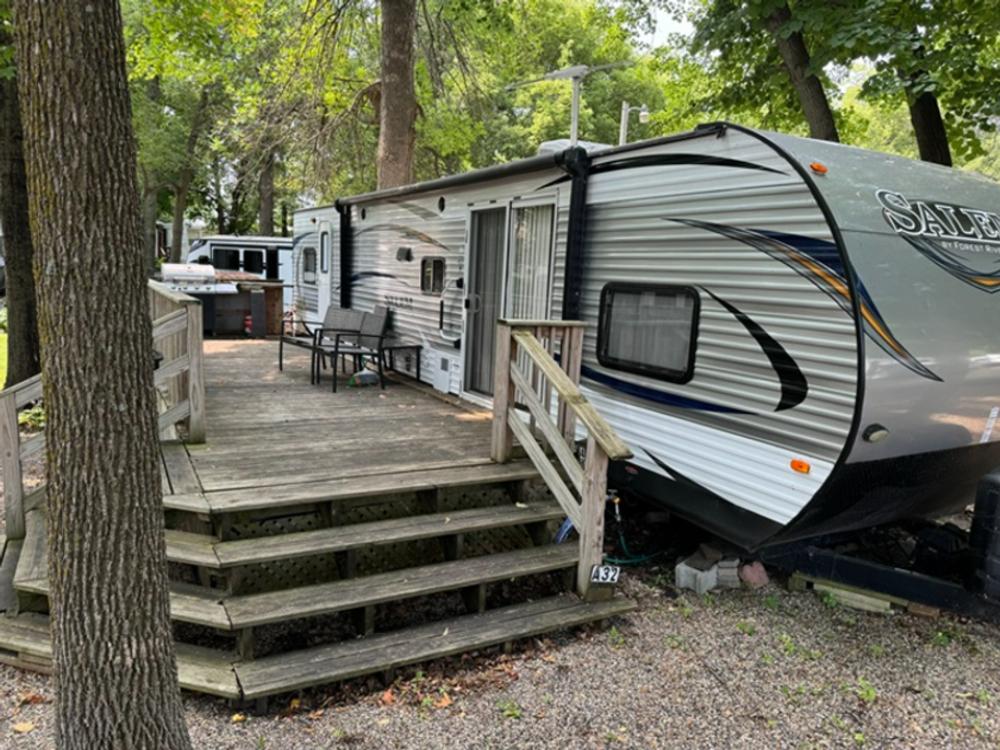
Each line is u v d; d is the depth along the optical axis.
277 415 5.45
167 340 5.06
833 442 3.08
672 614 3.68
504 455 4.31
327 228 9.30
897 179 3.40
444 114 13.79
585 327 4.53
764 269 3.35
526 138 20.56
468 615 3.39
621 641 3.38
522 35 13.43
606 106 21.86
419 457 4.38
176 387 4.93
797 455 3.25
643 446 4.19
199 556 3.13
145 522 1.80
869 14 5.46
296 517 3.64
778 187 3.26
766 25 6.29
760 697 2.98
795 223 3.19
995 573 3.26
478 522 3.72
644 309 4.12
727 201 3.53
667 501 4.04
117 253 1.65
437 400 6.26
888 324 3.01
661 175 3.96
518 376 4.15
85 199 1.58
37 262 1.63
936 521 4.35
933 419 3.24
